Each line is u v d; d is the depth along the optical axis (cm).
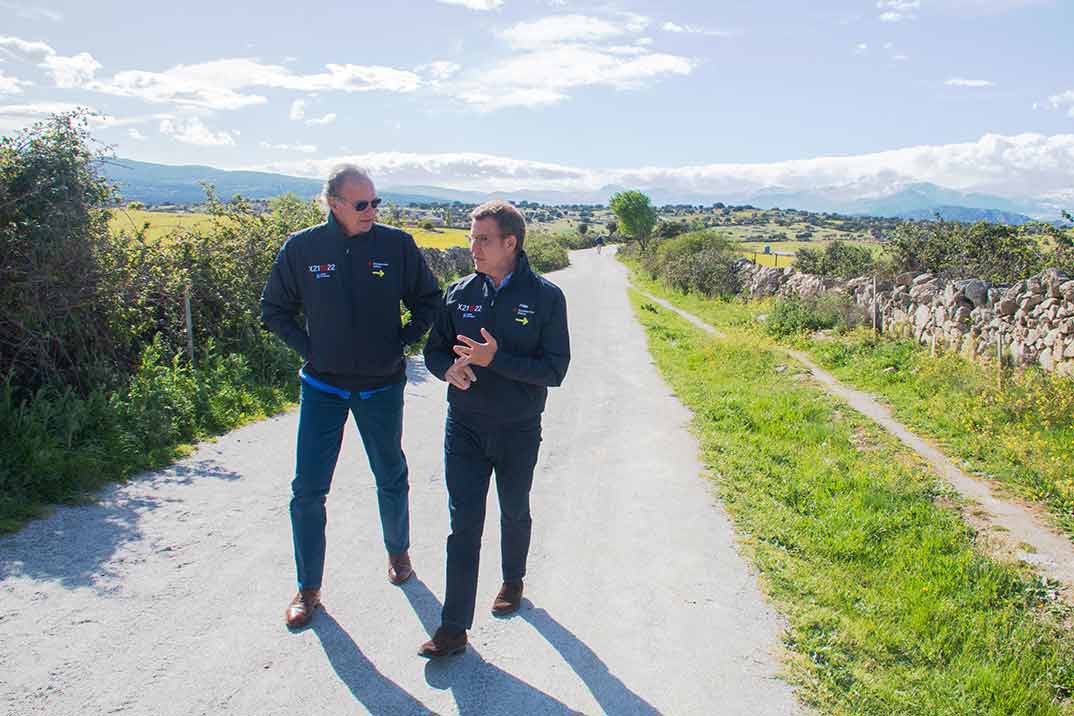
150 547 436
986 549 532
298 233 366
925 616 409
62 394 651
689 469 679
